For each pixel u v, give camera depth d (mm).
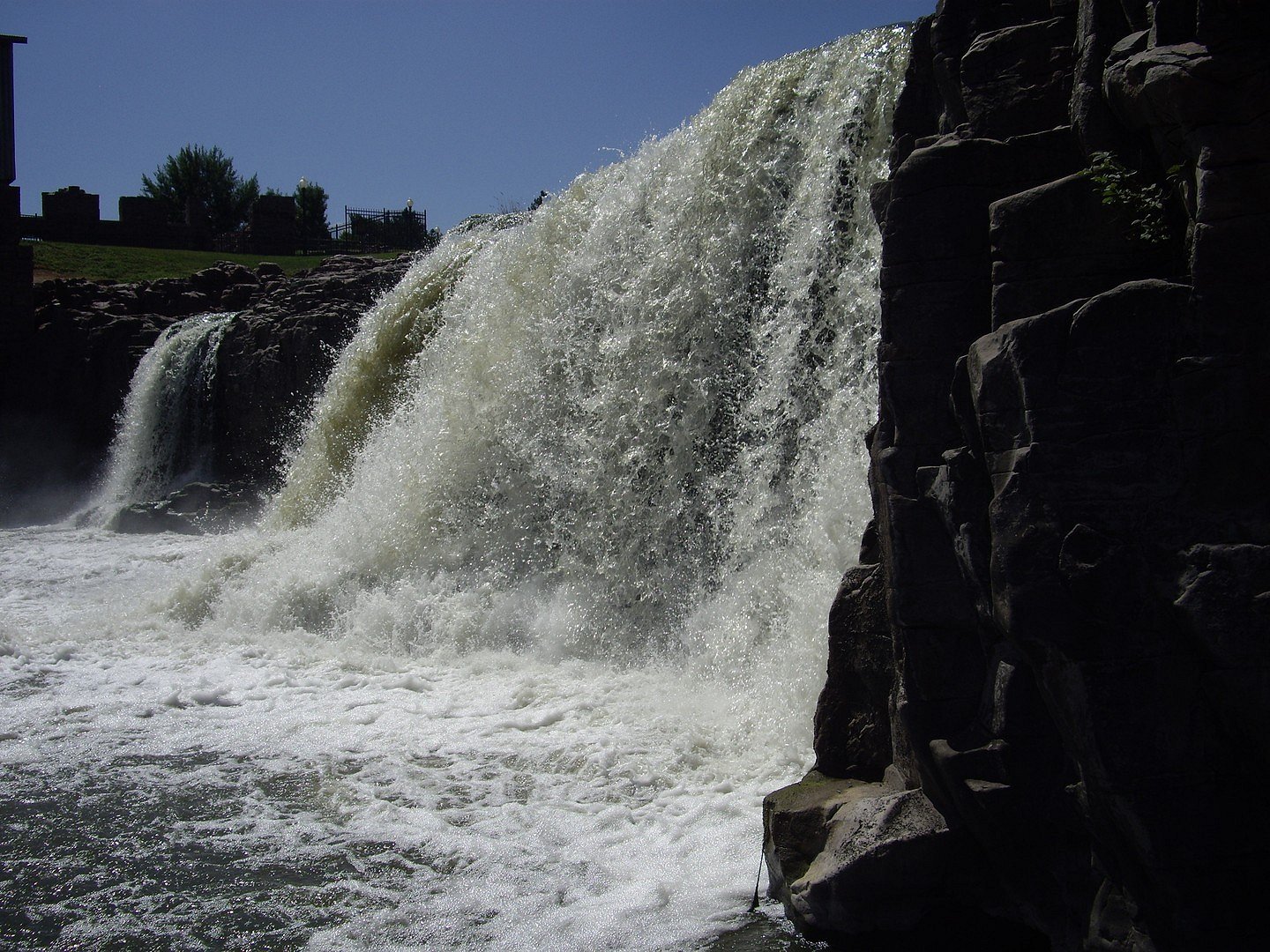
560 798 5520
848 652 4480
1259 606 3018
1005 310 3607
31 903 4531
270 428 19234
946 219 3885
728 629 7316
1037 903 3643
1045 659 3293
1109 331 3262
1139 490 3217
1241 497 3127
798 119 8641
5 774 6102
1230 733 3123
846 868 3848
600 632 8375
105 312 23203
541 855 4855
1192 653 3146
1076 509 3266
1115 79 3391
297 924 4289
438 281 14125
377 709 7211
